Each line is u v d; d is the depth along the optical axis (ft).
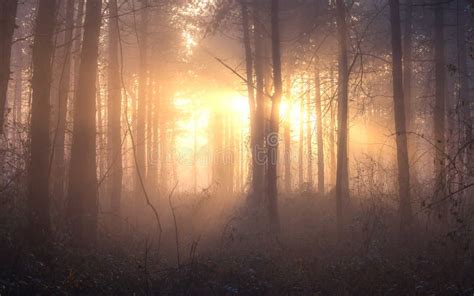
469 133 49.62
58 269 36.83
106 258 42.22
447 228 56.34
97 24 49.90
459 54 92.99
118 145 67.72
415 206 66.54
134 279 37.88
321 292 37.78
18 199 46.29
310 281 40.14
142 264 42.63
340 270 41.98
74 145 49.19
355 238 57.16
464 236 45.98
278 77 67.56
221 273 40.93
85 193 48.85
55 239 41.65
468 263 42.14
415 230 56.29
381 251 50.31
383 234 56.49
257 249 53.67
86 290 34.81
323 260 47.75
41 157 41.06
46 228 40.42
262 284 38.45
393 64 61.00
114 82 69.15
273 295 37.35
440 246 49.47
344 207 73.97
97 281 36.06
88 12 49.52
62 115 63.93
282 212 80.59
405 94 88.99
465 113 81.97
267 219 68.69
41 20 41.88
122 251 47.42
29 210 40.32
